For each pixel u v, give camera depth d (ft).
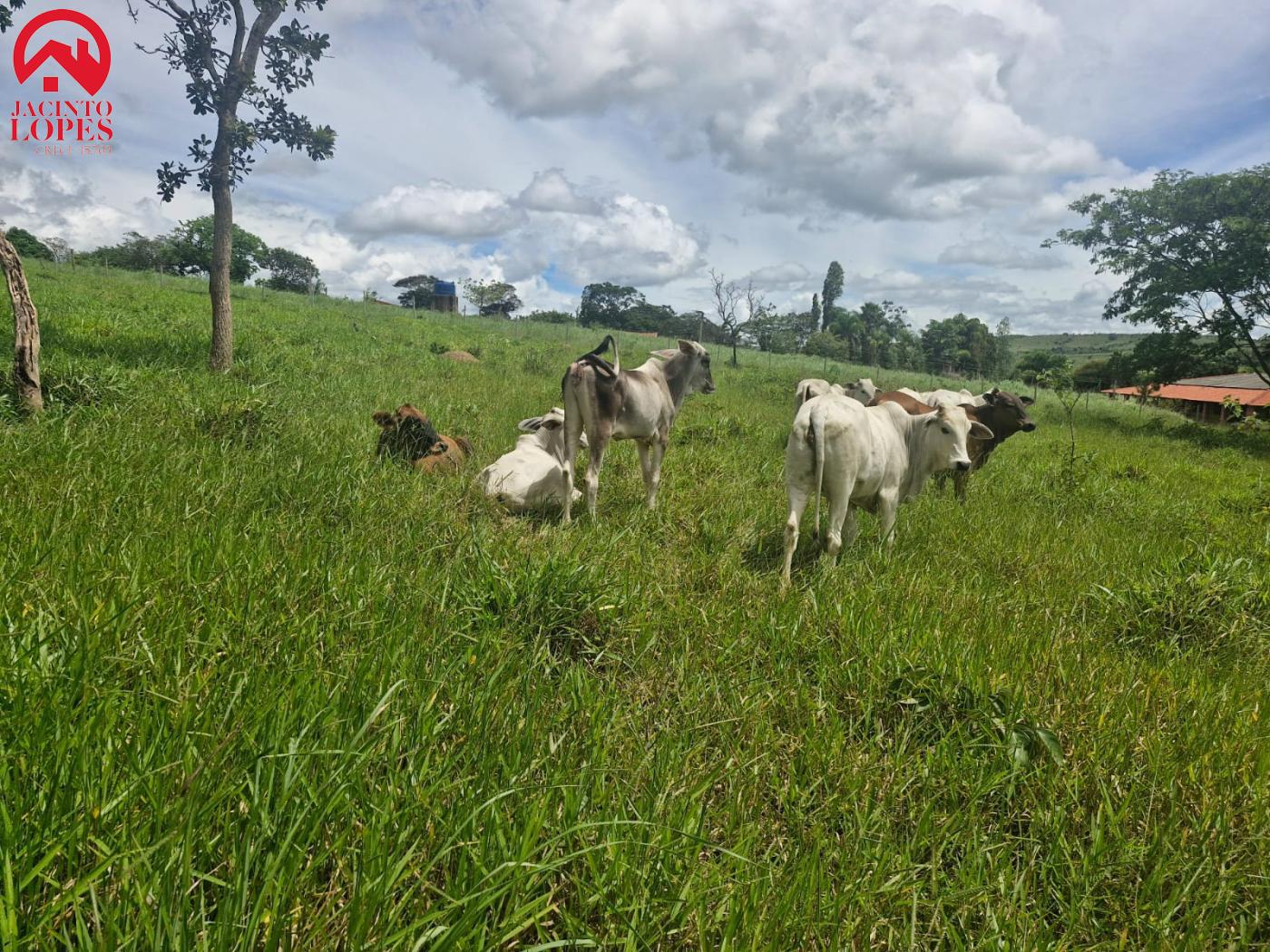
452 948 5.08
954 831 8.32
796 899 6.63
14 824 5.28
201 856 5.60
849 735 10.07
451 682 9.18
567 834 6.53
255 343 48.03
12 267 19.31
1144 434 73.56
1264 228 71.31
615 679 10.96
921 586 15.87
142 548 10.87
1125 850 8.07
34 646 7.39
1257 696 12.17
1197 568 16.58
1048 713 10.75
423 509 16.74
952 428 19.39
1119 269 83.71
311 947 5.16
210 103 35.22
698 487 24.35
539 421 23.65
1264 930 7.53
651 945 6.11
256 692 7.67
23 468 14.55
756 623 13.05
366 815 6.44
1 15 31.27
